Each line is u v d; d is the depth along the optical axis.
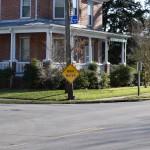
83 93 29.50
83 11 39.50
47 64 32.53
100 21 42.62
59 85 31.88
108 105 23.53
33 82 32.00
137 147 10.48
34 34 35.56
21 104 24.31
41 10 36.31
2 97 27.41
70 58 26.73
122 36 41.75
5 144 11.22
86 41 39.16
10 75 33.16
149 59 38.50
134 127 14.16
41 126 14.70
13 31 33.97
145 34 43.53
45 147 10.68
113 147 10.51
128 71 38.84
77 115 18.11
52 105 23.64
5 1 37.22
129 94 30.70
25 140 11.83
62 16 36.56
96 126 14.52
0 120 16.45
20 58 36.03
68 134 12.80
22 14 36.62
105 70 39.28
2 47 36.78
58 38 35.25
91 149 10.29
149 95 30.00
